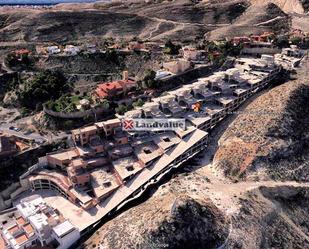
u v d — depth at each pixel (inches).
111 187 4648.1
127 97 6186.0
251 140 5241.1
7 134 5497.1
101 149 5078.7
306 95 5935.0
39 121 5812.0
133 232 3878.0
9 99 6584.6
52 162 5036.9
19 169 5014.8
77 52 7623.0
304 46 7834.6
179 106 5915.4
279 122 5418.3
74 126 5649.6
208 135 5728.3
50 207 4291.3
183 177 4845.0
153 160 5036.9
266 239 4052.7
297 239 4183.1
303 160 5167.3
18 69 7298.2
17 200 4810.5
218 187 4643.2
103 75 7175.2
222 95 6318.9
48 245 3939.5
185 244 3789.4
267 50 7760.8
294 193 4729.3
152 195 4613.7
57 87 6673.2
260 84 6663.4
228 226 4008.4
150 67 7278.5
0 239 4111.7
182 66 6825.8
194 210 3983.8
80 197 4534.9
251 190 4557.1
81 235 4141.2
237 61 7332.7
